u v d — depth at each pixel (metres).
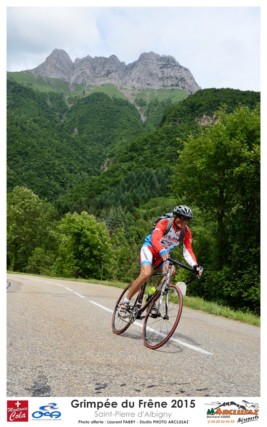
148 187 172.75
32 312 7.29
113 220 133.88
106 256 52.88
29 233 60.59
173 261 5.11
